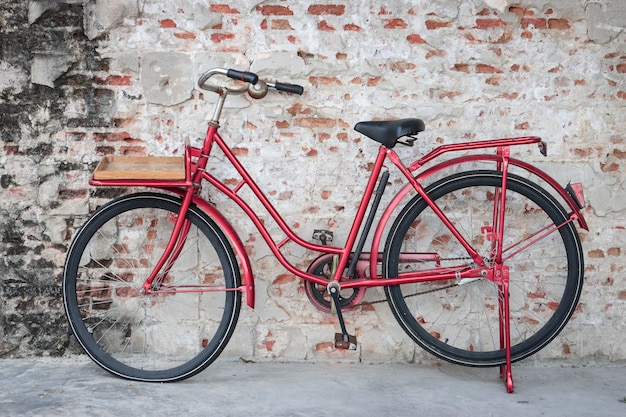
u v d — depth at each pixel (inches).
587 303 145.1
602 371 142.3
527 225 144.9
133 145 141.2
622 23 141.3
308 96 141.6
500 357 135.9
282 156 142.4
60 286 142.5
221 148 133.9
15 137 140.0
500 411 120.9
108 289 143.4
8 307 142.3
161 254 143.7
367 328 145.0
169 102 140.3
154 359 143.9
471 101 142.3
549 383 135.1
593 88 142.5
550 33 141.6
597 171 143.8
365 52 140.9
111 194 142.0
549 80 142.3
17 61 138.9
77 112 140.1
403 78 141.6
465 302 145.8
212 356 133.6
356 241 143.5
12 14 138.3
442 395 127.8
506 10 140.8
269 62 140.2
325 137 142.4
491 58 141.5
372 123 130.4
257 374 137.8
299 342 144.9
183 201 132.6
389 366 143.4
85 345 134.6
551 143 143.3
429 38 141.0
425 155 138.6
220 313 144.3
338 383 133.0
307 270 138.6
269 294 144.4
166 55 139.6
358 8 140.3
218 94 139.8
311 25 140.4
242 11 139.6
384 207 144.2
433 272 134.9
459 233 134.0
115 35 139.1
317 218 143.4
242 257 133.0
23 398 122.8
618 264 144.6
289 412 119.0
